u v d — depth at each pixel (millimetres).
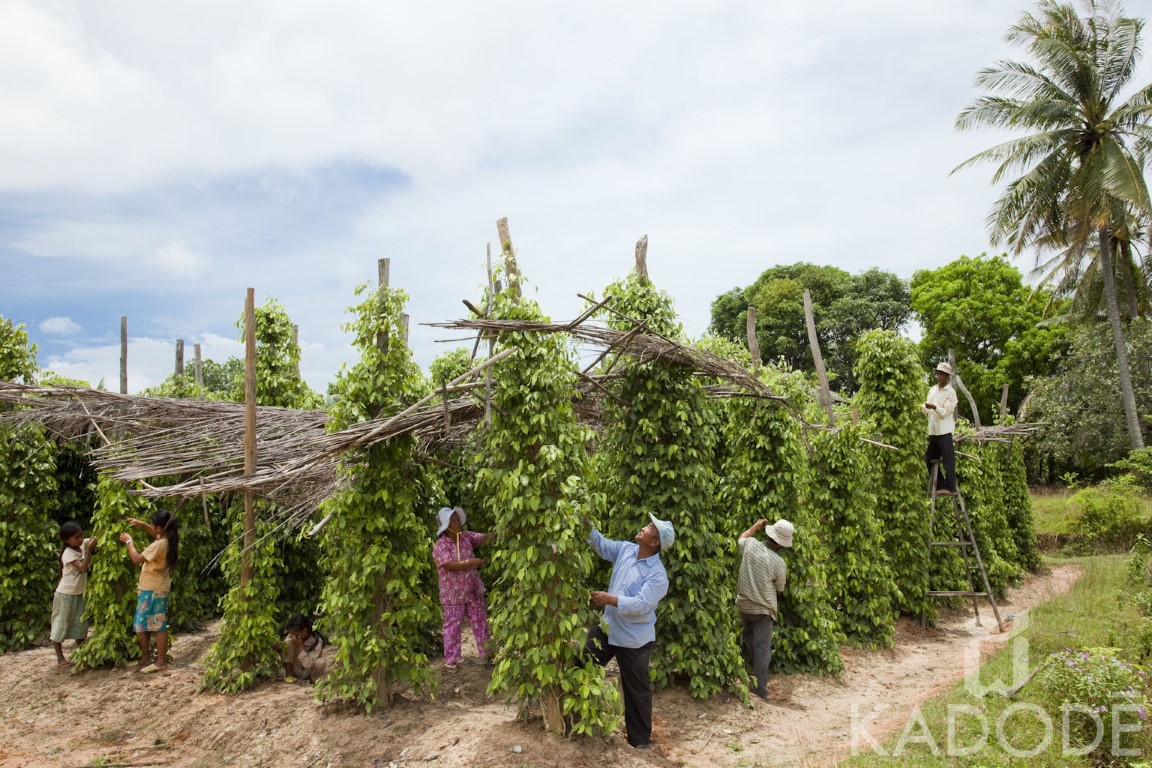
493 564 6203
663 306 7590
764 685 7727
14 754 6234
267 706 6652
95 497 11539
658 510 7496
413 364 7090
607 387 7746
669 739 6359
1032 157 21000
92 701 7414
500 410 6066
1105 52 20281
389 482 6566
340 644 6426
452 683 7441
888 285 32500
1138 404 23266
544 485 5906
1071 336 26109
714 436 8047
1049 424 25109
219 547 10930
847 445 10531
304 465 6348
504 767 5168
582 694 5539
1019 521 17266
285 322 10695
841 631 9469
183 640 9719
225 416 8469
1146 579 11133
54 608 8406
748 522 8961
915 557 11617
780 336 31234
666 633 7469
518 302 6172
